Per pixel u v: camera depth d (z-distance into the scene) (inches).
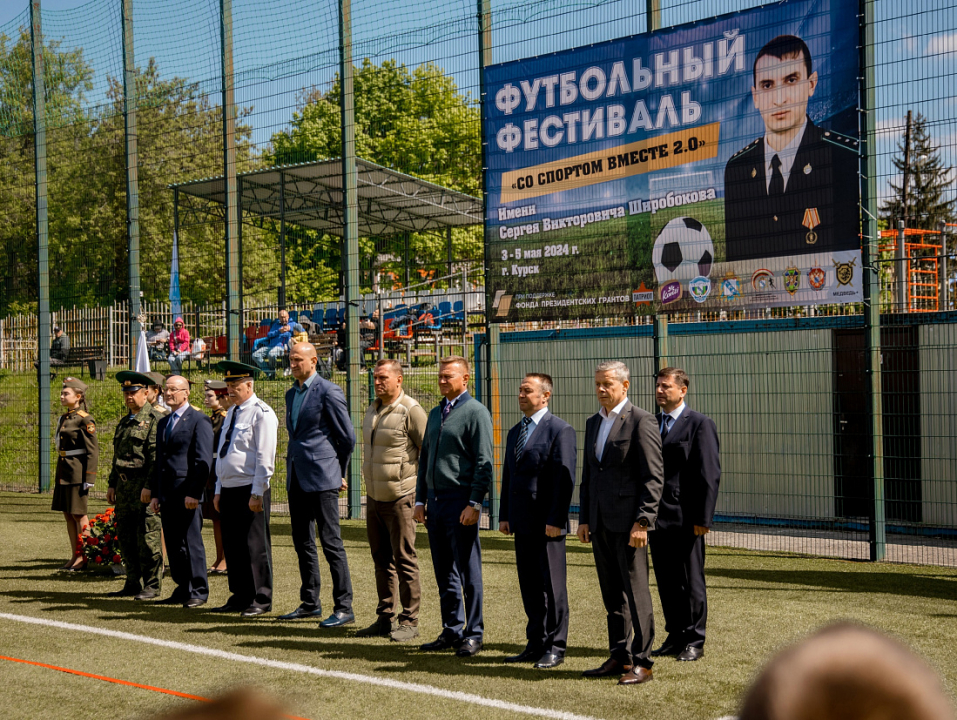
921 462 386.9
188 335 578.9
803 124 327.3
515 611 249.3
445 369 215.0
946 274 446.9
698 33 345.1
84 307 572.7
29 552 347.6
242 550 254.1
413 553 225.6
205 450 261.9
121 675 190.7
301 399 245.1
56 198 533.3
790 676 19.9
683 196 350.0
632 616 183.5
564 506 197.6
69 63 516.4
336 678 187.2
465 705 168.7
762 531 386.9
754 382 407.8
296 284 937.5
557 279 375.9
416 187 916.0
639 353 417.1
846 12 318.3
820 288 325.7
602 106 363.9
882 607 244.1
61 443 312.5
